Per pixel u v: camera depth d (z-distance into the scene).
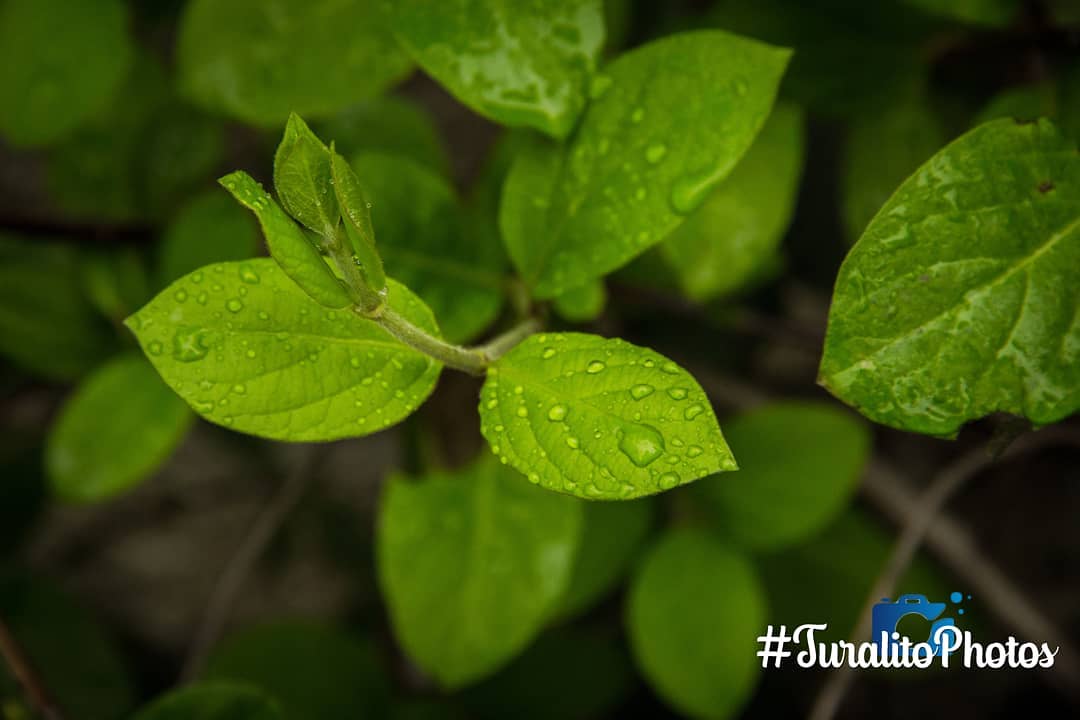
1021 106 0.39
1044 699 0.62
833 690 0.43
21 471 0.58
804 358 0.62
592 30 0.36
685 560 0.45
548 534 0.41
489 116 0.36
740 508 0.45
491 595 0.41
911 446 0.63
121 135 0.49
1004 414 0.33
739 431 0.45
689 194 0.35
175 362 0.32
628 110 0.35
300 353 0.33
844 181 0.43
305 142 0.31
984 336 0.32
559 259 0.36
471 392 0.56
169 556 0.67
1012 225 0.32
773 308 0.60
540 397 0.32
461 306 0.39
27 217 0.46
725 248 0.40
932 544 0.56
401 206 0.39
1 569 0.55
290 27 0.41
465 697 0.54
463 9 0.36
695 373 0.59
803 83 0.42
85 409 0.44
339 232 0.31
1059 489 0.62
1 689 0.44
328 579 0.66
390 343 0.33
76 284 0.49
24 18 0.43
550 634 0.56
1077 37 0.39
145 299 0.48
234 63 0.41
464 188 0.63
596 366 0.32
